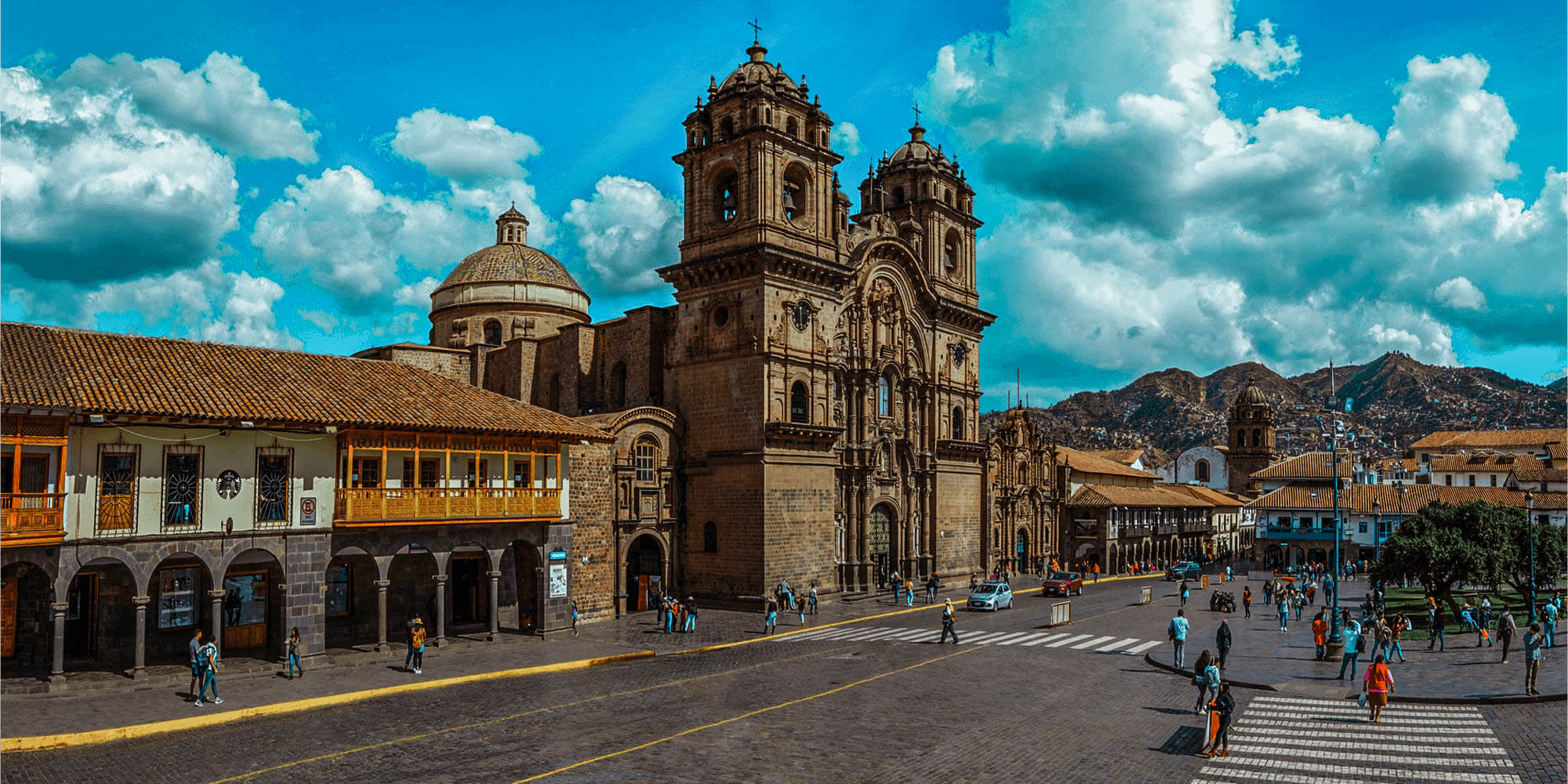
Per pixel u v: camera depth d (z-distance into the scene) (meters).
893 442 69.31
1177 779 22.95
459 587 49.00
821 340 63.91
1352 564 96.50
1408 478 138.12
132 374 36.12
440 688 34.44
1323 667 37.91
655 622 52.62
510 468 46.69
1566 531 69.56
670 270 64.12
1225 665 38.66
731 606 59.06
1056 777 23.12
